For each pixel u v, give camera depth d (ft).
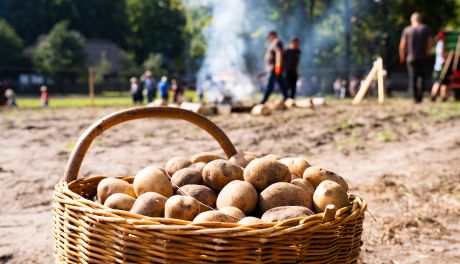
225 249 6.59
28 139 32.30
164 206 7.97
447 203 16.49
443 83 55.47
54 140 31.81
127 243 6.88
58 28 239.91
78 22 327.88
